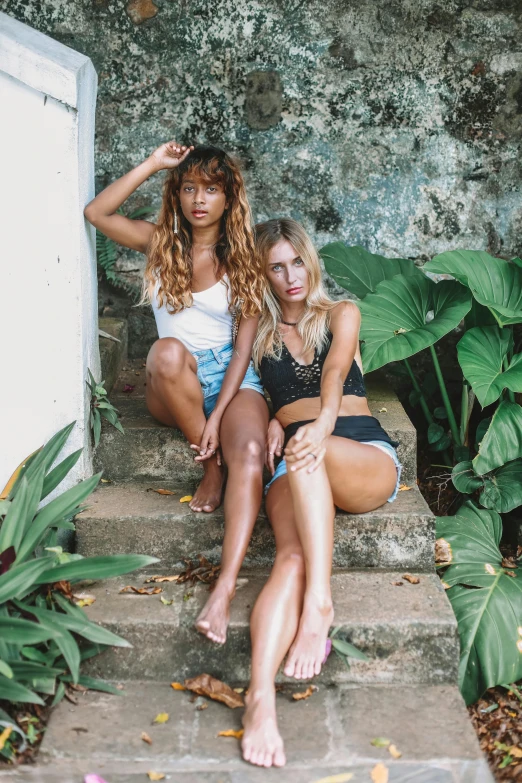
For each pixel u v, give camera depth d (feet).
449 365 13.17
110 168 12.89
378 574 9.03
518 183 12.69
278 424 9.26
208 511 9.21
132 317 13.41
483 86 12.40
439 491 11.66
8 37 8.32
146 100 12.63
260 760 6.91
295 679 8.07
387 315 10.64
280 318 9.52
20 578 7.50
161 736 7.33
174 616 8.16
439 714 7.62
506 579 9.39
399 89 12.46
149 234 9.80
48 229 8.85
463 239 12.92
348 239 13.00
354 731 7.38
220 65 12.48
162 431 10.03
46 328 9.06
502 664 8.63
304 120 12.62
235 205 9.29
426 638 8.04
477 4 12.15
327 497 7.85
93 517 9.14
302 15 12.26
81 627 7.61
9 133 8.48
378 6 12.21
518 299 10.93
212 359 9.66
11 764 7.00
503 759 7.64
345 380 9.28
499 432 10.19
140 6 12.28
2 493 8.95
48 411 9.29
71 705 7.76
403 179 12.75
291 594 7.68
